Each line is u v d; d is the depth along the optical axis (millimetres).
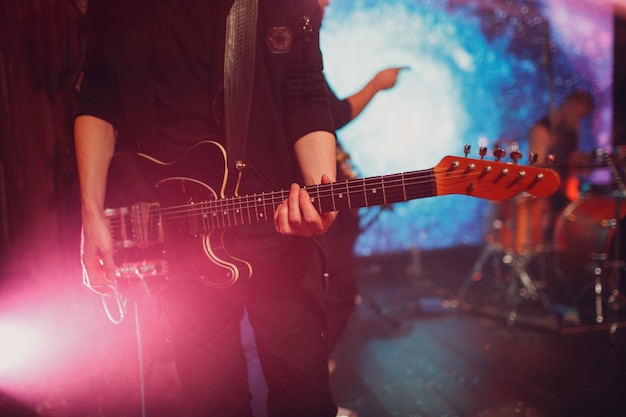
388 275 5004
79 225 1953
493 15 5766
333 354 2953
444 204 5805
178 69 1310
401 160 5836
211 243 1314
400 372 2652
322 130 1308
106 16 1344
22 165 2486
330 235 2287
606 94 5695
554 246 3479
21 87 2459
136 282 1382
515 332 3170
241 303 1382
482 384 2453
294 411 1328
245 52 1264
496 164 1132
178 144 1341
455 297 4023
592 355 2752
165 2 1285
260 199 1240
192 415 1384
